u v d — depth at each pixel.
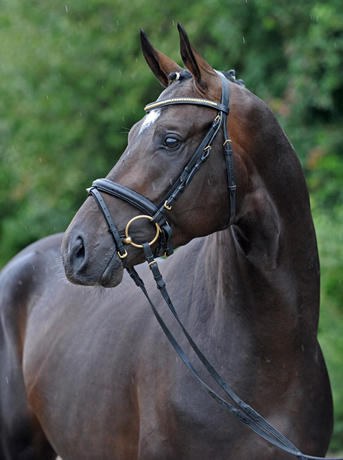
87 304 4.61
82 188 15.96
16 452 5.06
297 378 3.66
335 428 8.29
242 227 3.46
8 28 16.05
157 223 3.25
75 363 4.37
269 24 12.72
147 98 15.25
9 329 5.11
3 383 5.04
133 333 4.04
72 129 15.43
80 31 15.23
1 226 17.92
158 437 3.68
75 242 3.20
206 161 3.28
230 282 3.57
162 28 15.05
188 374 3.61
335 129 12.35
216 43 14.67
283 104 12.66
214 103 3.32
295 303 3.58
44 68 15.46
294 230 3.56
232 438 3.53
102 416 4.10
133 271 3.44
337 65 12.11
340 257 9.05
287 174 3.53
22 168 15.80
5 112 15.84
